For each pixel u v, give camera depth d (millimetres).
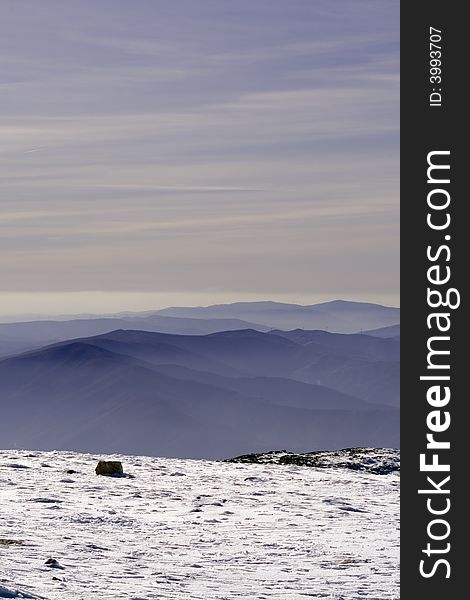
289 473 76750
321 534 44969
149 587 29594
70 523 45656
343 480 72375
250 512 53250
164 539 42406
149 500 57281
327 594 30000
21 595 24469
